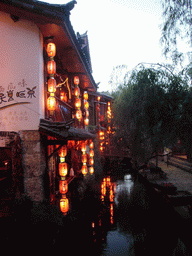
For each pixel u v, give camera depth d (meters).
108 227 8.93
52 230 5.78
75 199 11.71
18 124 7.38
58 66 10.87
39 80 7.54
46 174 7.71
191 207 7.95
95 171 19.66
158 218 9.99
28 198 6.58
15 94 7.42
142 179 17.31
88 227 8.73
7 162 11.77
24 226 5.56
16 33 7.52
